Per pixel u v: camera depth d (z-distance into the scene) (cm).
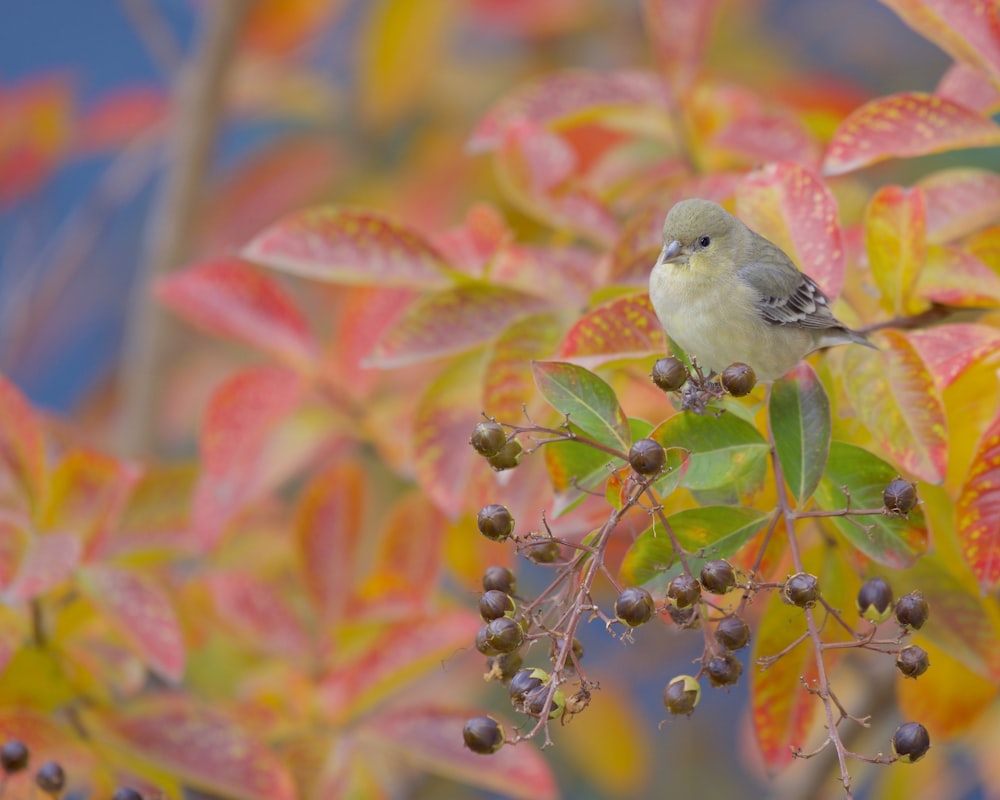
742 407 468
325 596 488
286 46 568
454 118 602
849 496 464
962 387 471
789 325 476
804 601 460
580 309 478
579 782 597
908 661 460
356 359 490
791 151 488
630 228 481
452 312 478
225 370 597
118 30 792
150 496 489
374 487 503
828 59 666
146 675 488
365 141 578
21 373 642
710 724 649
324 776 480
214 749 477
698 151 493
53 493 480
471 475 478
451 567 491
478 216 486
